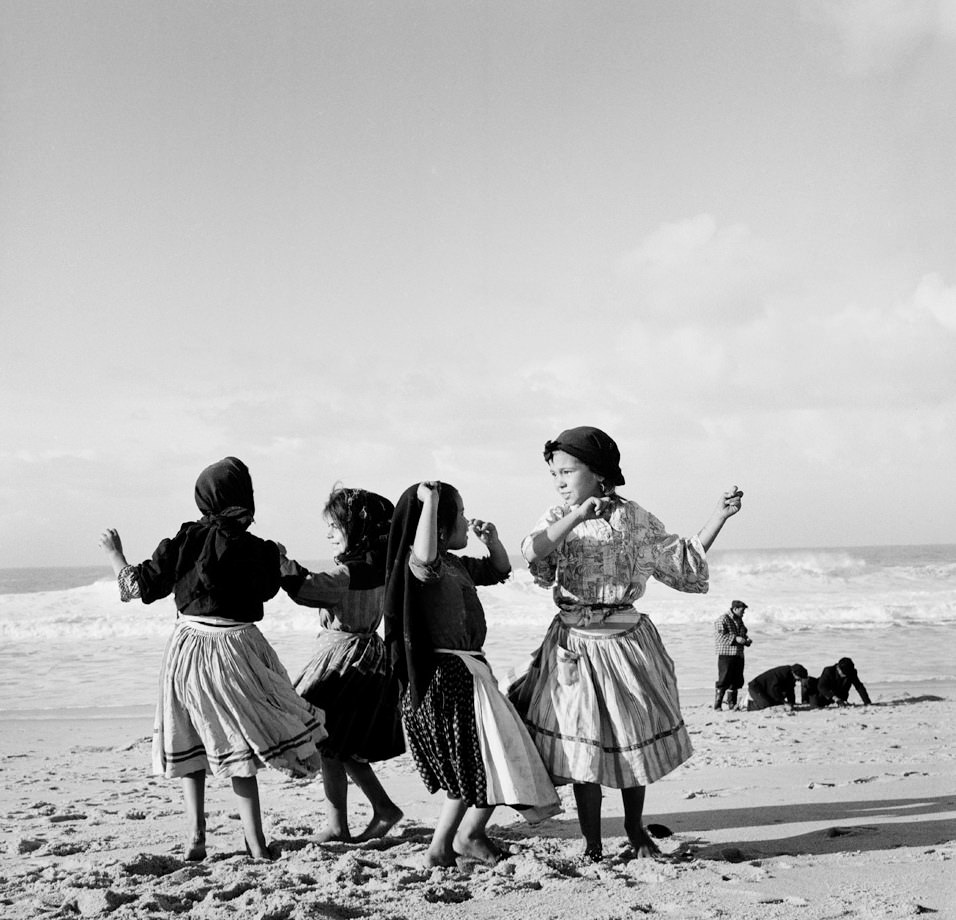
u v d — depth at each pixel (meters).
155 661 22.91
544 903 3.75
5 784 8.55
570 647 4.52
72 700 17.31
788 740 10.45
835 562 61.28
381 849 4.93
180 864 4.45
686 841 4.96
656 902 3.74
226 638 4.49
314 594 4.84
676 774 7.90
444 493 4.53
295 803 6.78
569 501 4.66
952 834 4.96
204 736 4.40
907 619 30.80
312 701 5.02
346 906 3.67
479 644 4.49
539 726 4.47
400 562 4.41
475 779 4.27
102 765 10.07
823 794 6.49
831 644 24.36
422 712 4.35
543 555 4.45
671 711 4.55
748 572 48.44
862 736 10.73
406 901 3.78
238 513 4.59
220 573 4.48
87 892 3.83
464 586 4.46
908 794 6.36
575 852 4.66
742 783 7.22
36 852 5.00
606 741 4.43
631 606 4.61
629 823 4.62
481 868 4.31
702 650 22.42
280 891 3.84
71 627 28.83
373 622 5.14
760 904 3.69
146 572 4.46
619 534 4.54
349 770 5.16
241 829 5.54
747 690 15.42
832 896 3.79
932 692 16.14
